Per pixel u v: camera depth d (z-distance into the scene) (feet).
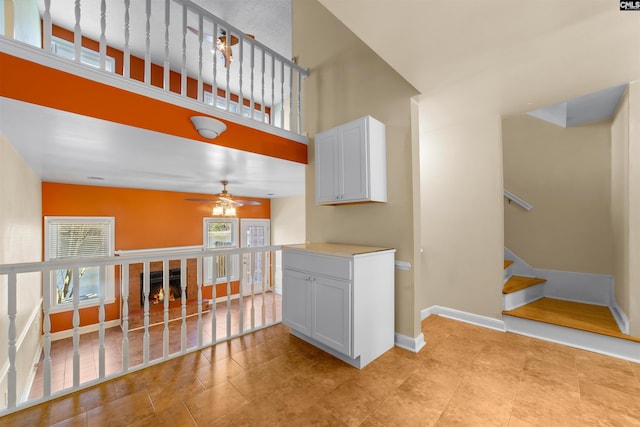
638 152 7.36
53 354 13.39
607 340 7.64
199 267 8.02
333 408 5.50
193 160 9.82
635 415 5.20
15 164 8.36
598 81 7.40
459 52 6.13
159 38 15.05
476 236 9.89
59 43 15.02
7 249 7.82
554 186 11.73
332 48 10.58
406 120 8.31
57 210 14.80
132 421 5.14
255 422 5.12
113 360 13.00
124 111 6.25
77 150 8.34
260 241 24.32
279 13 13.38
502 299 9.44
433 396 5.86
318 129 11.05
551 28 5.27
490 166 9.62
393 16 4.99
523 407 5.48
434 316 10.69
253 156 9.32
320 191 9.34
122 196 17.06
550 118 11.30
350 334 6.90
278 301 21.30
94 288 16.19
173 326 16.76
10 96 4.92
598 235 10.69
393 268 8.33
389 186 8.66
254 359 7.48
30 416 5.18
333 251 7.54
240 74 8.87
